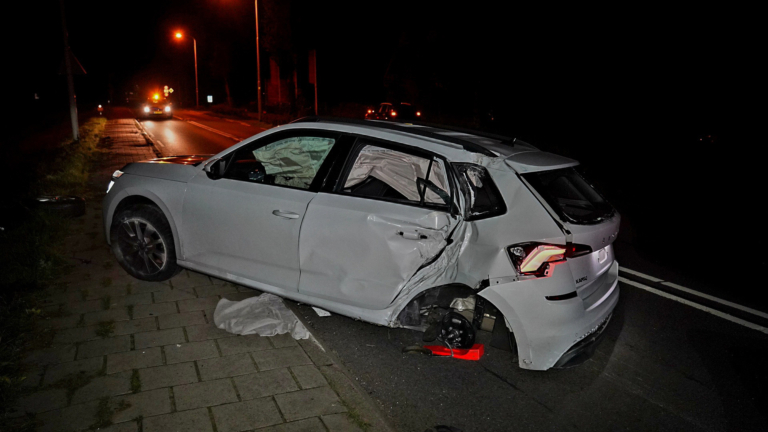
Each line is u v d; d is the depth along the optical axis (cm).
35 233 593
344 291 397
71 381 330
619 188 1249
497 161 367
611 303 401
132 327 408
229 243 448
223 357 372
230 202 443
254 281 443
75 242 606
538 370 393
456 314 389
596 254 385
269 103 5656
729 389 393
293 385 344
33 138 1972
